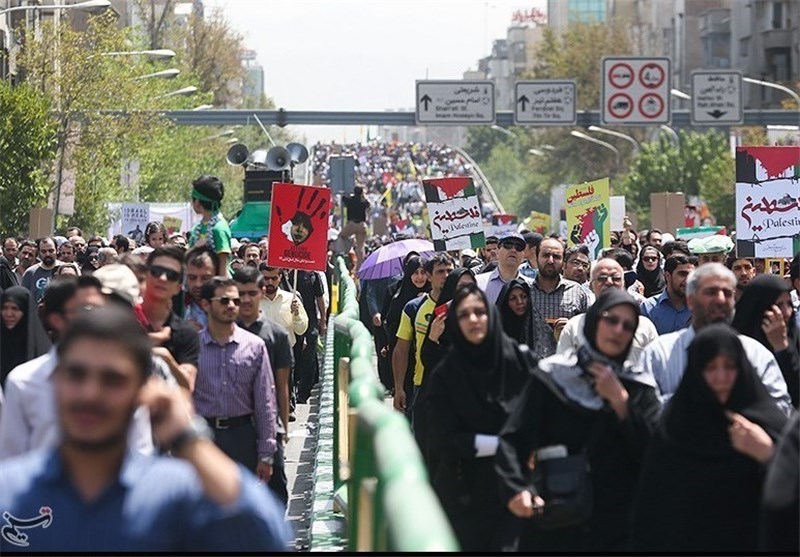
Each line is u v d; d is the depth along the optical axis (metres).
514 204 188.75
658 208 53.00
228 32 128.75
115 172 68.50
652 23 190.00
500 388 12.26
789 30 155.12
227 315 15.12
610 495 11.14
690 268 18.69
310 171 143.88
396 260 33.19
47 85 63.31
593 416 11.18
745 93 159.50
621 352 11.29
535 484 10.97
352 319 18.59
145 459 6.86
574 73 153.25
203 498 6.60
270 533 6.68
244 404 15.28
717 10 171.62
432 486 12.68
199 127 104.56
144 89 69.25
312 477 22.03
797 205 22.91
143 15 120.19
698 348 10.20
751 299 13.85
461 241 33.44
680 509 10.25
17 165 52.09
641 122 75.19
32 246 34.25
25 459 6.75
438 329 17.58
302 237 23.94
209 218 18.88
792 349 13.67
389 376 28.41
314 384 33.31
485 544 12.09
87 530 6.55
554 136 151.38
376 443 8.77
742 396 10.24
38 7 52.81
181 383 12.80
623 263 26.70
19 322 14.34
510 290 17.64
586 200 36.38
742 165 22.95
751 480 10.23
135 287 12.48
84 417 6.36
